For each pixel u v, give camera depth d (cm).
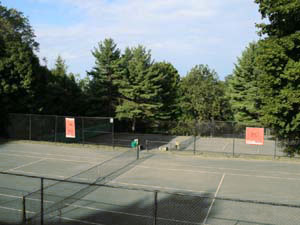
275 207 1331
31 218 1143
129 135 4241
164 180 1798
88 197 1432
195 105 5794
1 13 4594
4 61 3228
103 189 1573
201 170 2072
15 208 1253
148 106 4453
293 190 1628
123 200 1396
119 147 2991
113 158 2467
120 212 1235
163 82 5009
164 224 1115
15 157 2439
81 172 1978
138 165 2205
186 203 1368
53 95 4125
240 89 4759
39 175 1888
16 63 3288
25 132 3350
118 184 1697
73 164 2220
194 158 2506
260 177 1900
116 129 4609
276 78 2381
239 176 1920
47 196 1438
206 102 5809
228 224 1131
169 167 2150
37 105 3716
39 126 3331
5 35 4031
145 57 4566
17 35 4400
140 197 1447
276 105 2352
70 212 1223
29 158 2412
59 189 1565
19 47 3441
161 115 4875
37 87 3603
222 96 5803
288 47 2272
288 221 1171
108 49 4472
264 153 2850
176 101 5281
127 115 4353
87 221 1131
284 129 2483
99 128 4100
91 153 2669
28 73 3378
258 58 2427
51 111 4059
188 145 3341
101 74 4522
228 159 2477
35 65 3647
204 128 4222
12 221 1105
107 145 3225
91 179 1800
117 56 4566
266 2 2400
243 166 2217
